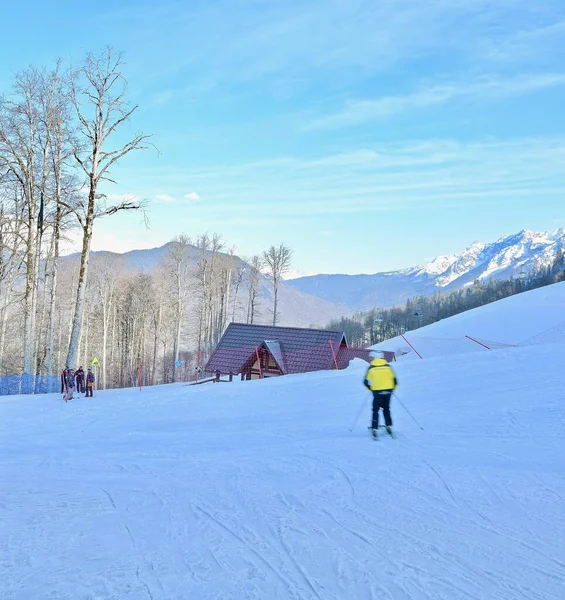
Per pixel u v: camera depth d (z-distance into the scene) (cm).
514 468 1023
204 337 6781
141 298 7300
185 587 585
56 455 1420
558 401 1620
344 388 2327
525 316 5644
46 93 3269
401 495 895
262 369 3650
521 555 658
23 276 4128
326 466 1093
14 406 2420
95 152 2942
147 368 8250
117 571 628
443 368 2497
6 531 773
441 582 589
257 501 888
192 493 953
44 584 594
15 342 5562
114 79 2925
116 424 1906
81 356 6912
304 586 584
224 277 7069
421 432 1388
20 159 3159
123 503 912
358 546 693
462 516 794
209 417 1925
